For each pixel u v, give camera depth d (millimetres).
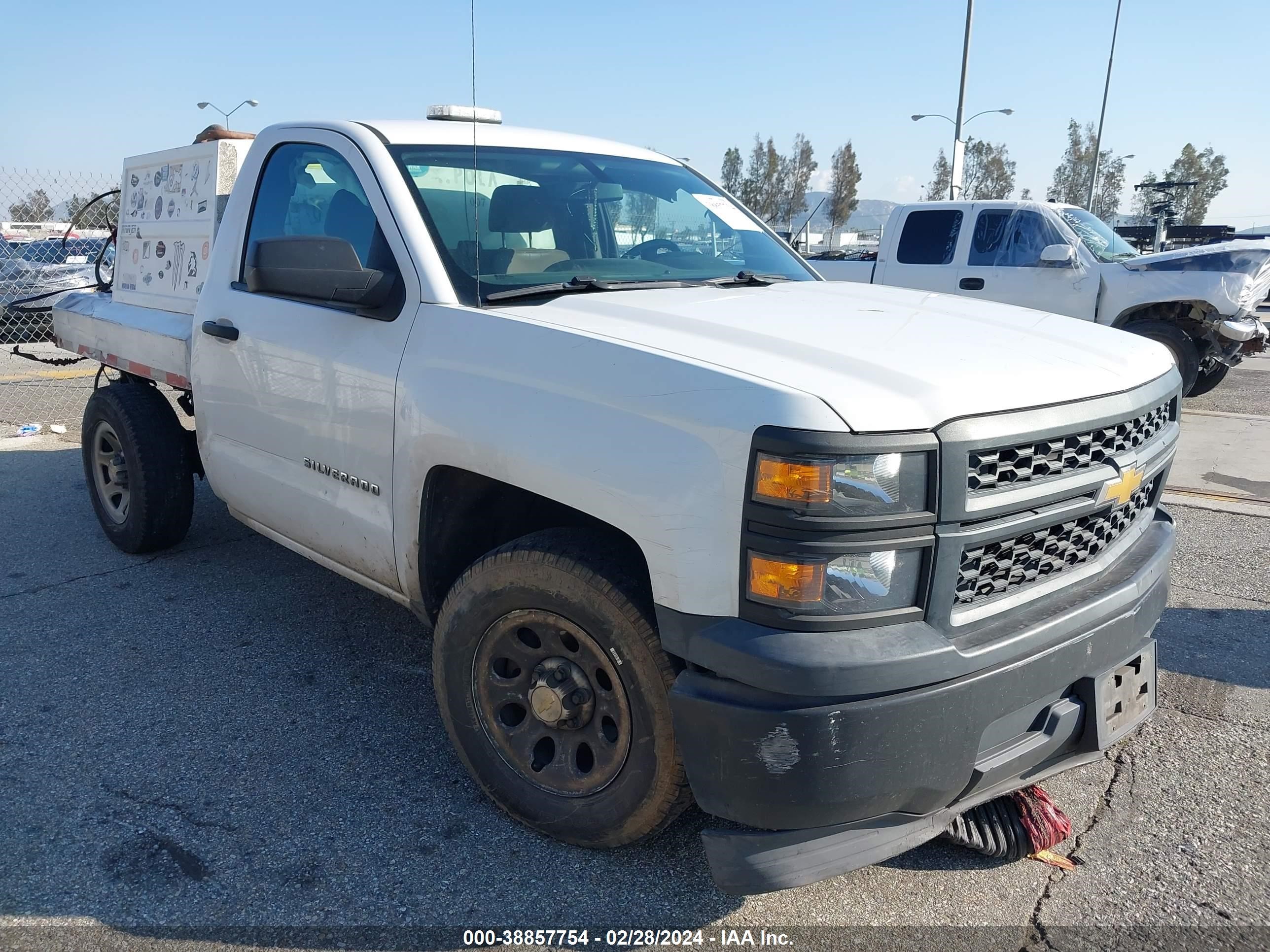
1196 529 5789
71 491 6324
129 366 4762
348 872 2592
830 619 2037
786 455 2008
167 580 4707
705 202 3936
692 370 2221
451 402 2686
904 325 2682
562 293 2945
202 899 2477
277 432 3475
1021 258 10328
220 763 3115
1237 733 3393
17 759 3111
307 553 3615
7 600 4445
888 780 2080
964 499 2105
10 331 10531
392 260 3021
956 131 22281
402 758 3162
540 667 2623
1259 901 2531
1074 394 2381
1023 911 2494
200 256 4438
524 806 2705
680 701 2184
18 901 2455
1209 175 75688
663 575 2201
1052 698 2371
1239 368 14320
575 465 2352
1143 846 2768
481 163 3365
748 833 2191
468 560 3010
